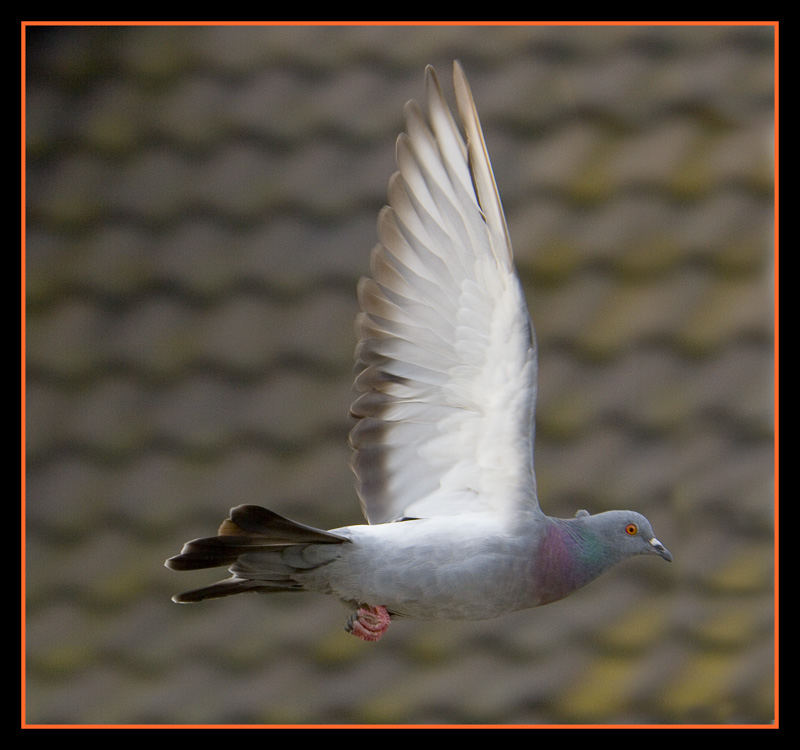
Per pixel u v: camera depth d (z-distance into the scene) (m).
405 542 8.96
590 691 9.26
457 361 8.98
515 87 9.52
